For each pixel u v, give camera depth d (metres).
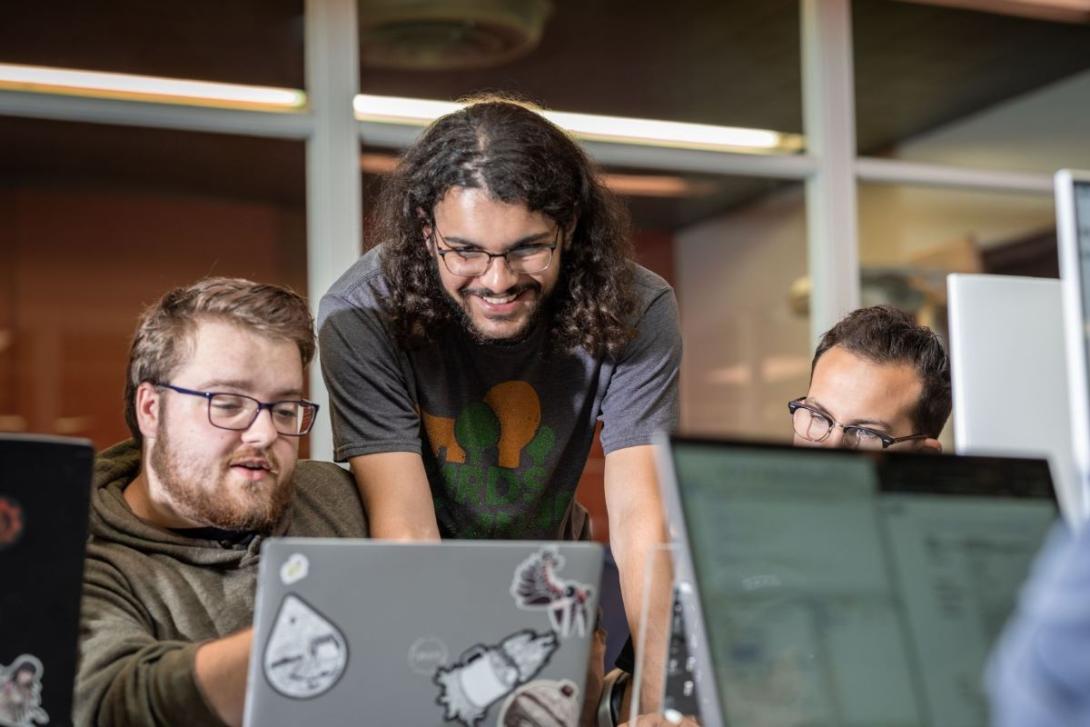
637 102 4.14
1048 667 0.76
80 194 3.49
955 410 1.54
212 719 1.22
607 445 1.90
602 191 1.81
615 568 1.99
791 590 1.12
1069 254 1.25
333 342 1.80
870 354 1.89
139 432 1.60
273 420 1.54
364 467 1.77
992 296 1.55
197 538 1.57
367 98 3.81
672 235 4.17
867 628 1.14
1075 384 1.24
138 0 3.60
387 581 1.12
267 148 3.70
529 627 1.18
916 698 1.13
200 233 3.60
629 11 4.15
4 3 3.49
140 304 3.52
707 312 4.19
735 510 1.13
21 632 1.09
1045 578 0.80
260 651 1.09
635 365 1.90
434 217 1.68
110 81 3.56
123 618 1.44
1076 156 4.67
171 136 3.60
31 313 3.43
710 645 1.08
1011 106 4.61
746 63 4.29
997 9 4.59
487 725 1.17
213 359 1.52
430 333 1.80
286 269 3.70
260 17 3.72
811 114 4.36
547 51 4.04
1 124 3.46
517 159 1.63
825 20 4.37
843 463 1.18
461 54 3.93
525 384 1.87
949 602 1.17
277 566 1.09
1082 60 4.68
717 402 4.20
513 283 1.65
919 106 4.49
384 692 1.13
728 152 4.25
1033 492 1.25
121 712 1.29
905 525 1.18
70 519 1.11
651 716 1.45
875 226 4.42
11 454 1.09
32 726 1.08
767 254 4.28
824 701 1.10
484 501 1.87
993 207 4.57
